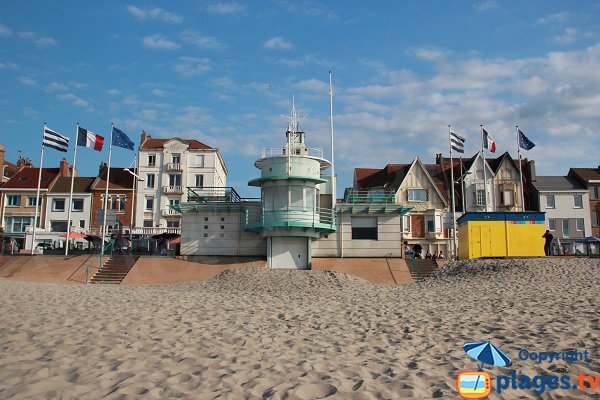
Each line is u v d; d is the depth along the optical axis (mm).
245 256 41500
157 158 64062
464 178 61531
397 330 14117
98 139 45312
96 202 62094
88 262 39500
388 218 41656
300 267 40125
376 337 13242
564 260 28797
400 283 35281
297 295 24734
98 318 14516
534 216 35250
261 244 41656
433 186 58312
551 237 34938
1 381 8500
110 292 23672
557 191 61375
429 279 32031
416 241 56938
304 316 16672
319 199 41719
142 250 45875
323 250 41281
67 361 9883
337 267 38500
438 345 12188
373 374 9594
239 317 16094
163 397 7965
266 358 10781
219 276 32781
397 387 8664
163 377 9078
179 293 23797
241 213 42062
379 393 8312
